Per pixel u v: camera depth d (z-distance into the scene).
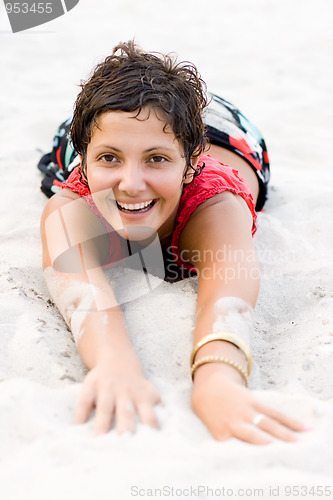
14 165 3.17
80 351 1.63
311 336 1.79
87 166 1.81
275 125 3.99
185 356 1.67
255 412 1.39
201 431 1.40
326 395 1.58
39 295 1.96
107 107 1.67
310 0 7.84
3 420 1.38
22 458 1.27
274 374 1.67
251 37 6.31
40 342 1.67
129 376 1.50
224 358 1.53
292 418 1.40
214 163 2.14
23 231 2.45
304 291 2.09
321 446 1.31
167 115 1.68
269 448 1.29
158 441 1.32
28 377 1.57
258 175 2.61
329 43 5.99
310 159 3.57
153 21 6.95
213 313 1.65
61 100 4.37
